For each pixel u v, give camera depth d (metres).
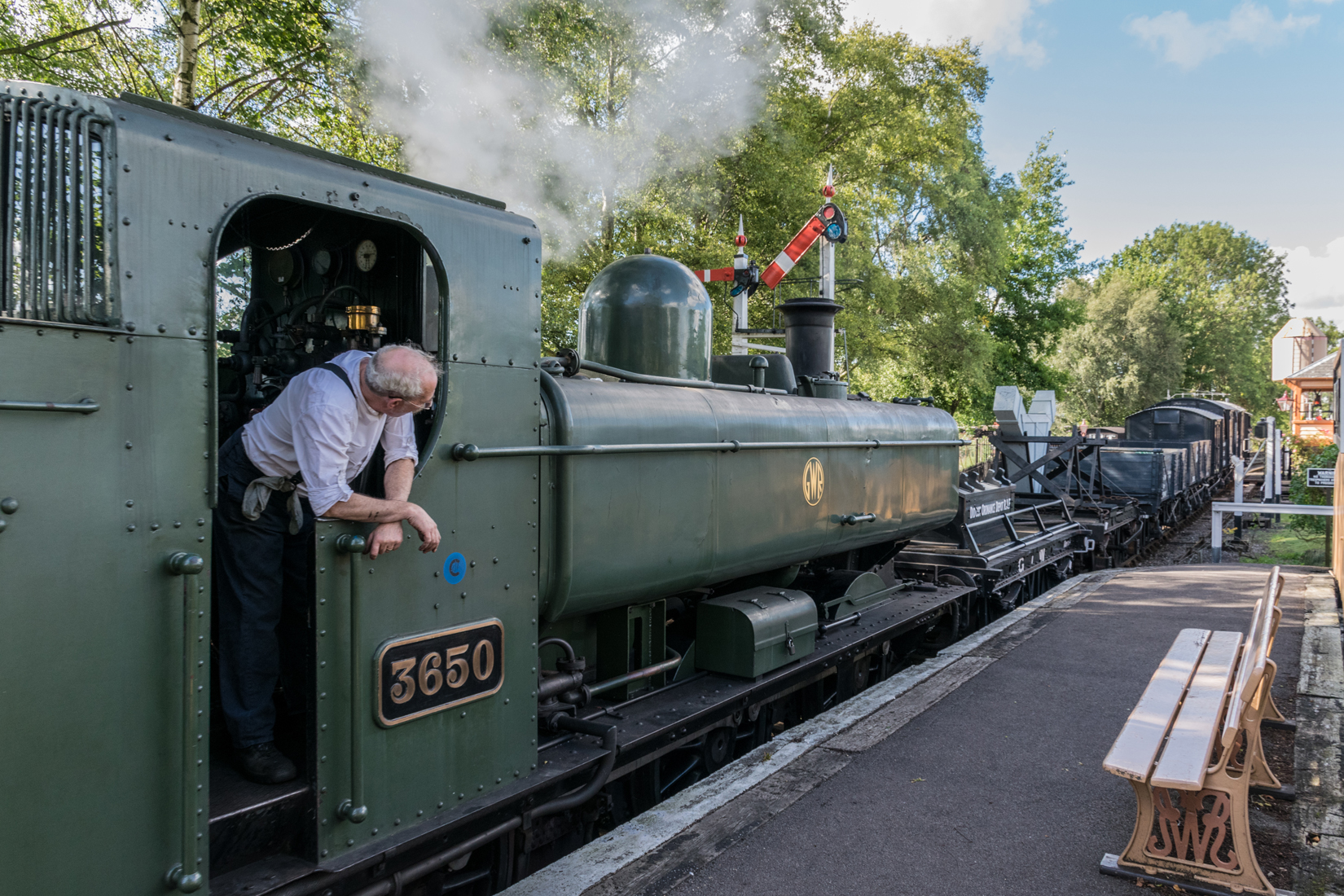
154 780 1.95
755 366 4.80
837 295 17.69
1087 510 12.03
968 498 7.58
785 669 4.35
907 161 21.70
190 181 2.03
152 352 1.95
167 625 1.97
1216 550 10.10
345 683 2.33
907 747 4.11
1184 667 3.79
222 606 2.37
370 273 3.02
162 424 1.96
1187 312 54.22
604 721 3.50
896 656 6.34
